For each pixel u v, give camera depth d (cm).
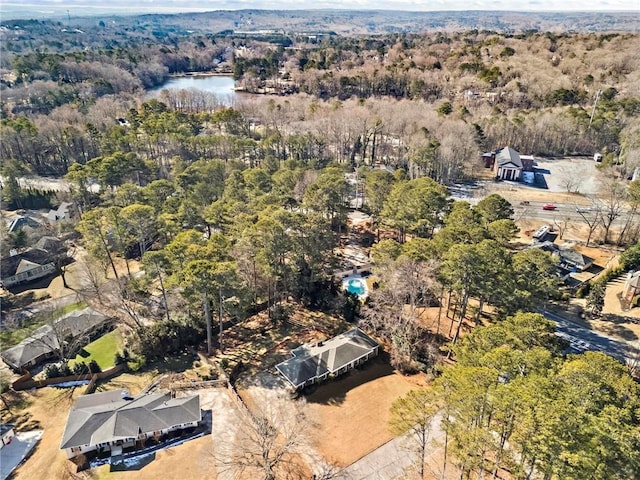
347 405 4356
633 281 5747
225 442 3938
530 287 4597
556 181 10506
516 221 8219
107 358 5116
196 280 4509
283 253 5547
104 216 6322
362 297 6025
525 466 2980
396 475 3591
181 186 8031
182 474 3631
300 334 5428
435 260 4878
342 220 7444
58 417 4272
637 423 2642
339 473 3594
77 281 6762
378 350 5106
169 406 4075
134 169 8906
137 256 7425
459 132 10600
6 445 3944
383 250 5294
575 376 2802
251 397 4466
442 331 5262
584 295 5931
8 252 7169
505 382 3191
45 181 10306
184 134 10988
